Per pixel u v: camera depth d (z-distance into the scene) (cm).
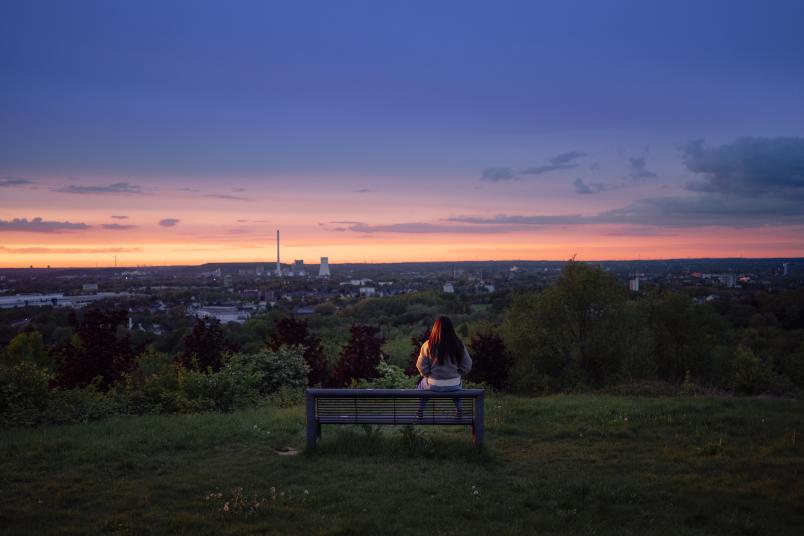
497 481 588
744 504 503
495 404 1079
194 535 439
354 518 471
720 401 1073
